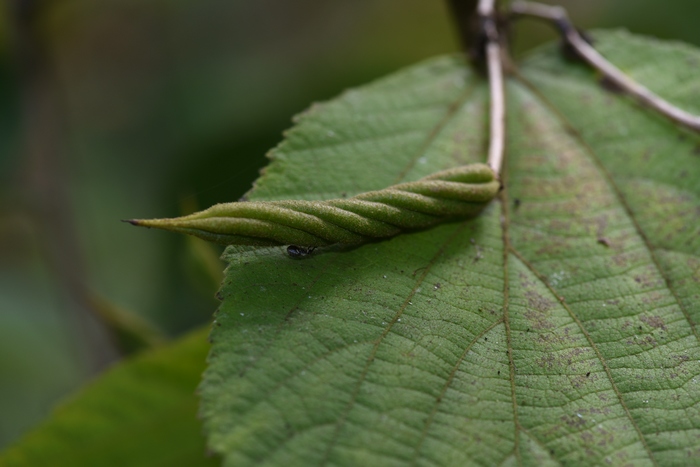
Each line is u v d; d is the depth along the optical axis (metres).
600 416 0.30
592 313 0.31
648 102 0.33
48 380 0.46
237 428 0.29
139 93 0.53
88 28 0.53
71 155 0.47
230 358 0.30
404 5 0.52
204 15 0.52
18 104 0.43
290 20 0.52
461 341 0.30
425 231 0.31
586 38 0.34
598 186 0.33
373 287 0.31
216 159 0.47
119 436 0.35
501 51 0.35
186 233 0.30
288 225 0.30
